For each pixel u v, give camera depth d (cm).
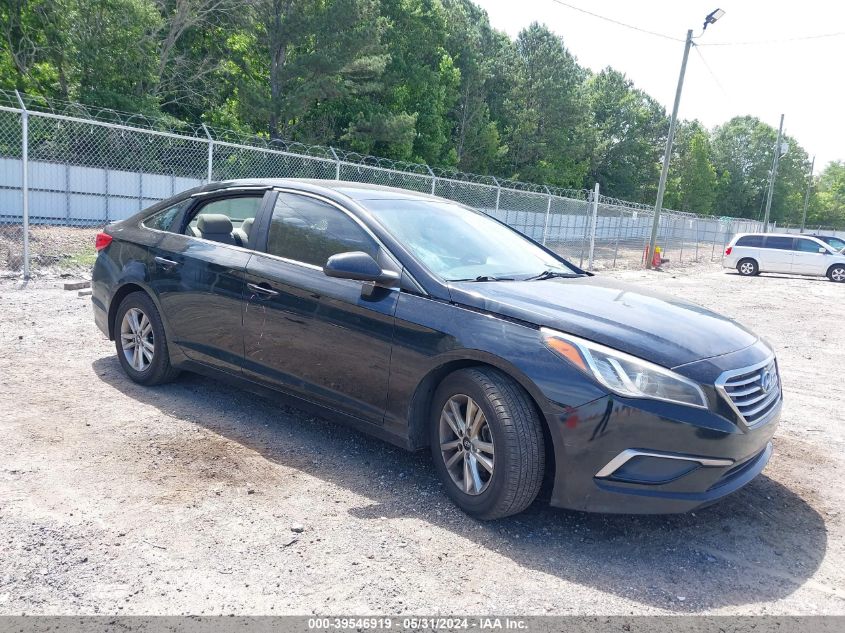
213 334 448
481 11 5678
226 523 315
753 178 10112
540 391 308
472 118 4766
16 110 962
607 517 351
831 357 882
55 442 394
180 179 2538
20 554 277
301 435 435
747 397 325
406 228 400
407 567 288
